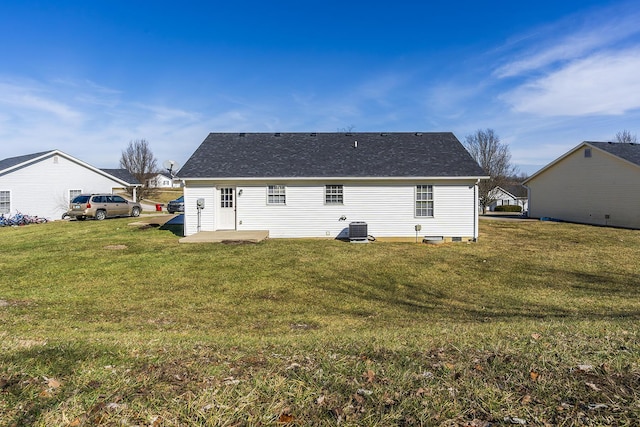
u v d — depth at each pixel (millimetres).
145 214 31359
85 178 26359
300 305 8250
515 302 8570
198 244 14844
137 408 2740
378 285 9977
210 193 16797
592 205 23953
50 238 16406
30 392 2930
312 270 11312
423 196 16859
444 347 4016
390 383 3121
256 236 15734
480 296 9086
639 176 20938
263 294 9039
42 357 3613
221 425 2562
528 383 3115
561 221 25875
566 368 3385
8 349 3861
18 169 24109
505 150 51312
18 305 7754
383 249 14641
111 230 18656
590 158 24125
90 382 3117
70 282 9766
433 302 8602
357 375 3285
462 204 16844
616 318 6547
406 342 4293
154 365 3488
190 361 3613
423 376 3256
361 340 4441
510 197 50906
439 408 2756
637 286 10000
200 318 7188
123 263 11820
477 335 4582
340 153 18438
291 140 19766
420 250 14609
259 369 3404
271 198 16859
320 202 16828
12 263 11758
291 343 4375
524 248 15289
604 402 2809
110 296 8633
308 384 3107
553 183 27531
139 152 59312
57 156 25359
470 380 3166
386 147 18984
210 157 17984
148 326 6531
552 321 5996
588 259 13266
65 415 2654
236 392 2957
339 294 9148
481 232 19938
